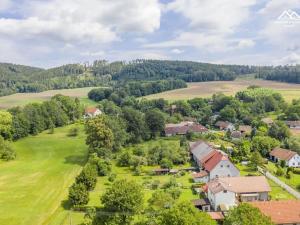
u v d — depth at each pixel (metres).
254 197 91.12
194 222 54.44
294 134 163.88
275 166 122.50
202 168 117.25
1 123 159.00
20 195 97.56
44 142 160.62
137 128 154.25
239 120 197.62
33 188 103.06
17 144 159.12
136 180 108.06
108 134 128.25
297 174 113.12
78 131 180.00
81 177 97.12
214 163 107.94
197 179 106.56
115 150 140.75
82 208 85.56
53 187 103.50
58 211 85.25
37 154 142.00
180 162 126.50
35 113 178.50
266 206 74.81
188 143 147.25
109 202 71.81
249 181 93.75
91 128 129.62
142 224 70.25
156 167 121.19
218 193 85.00
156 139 163.38
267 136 149.12
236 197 89.75
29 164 128.62
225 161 106.44
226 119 197.38
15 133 164.75
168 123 189.50
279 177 109.50
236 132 165.75
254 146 135.38
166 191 93.31
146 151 132.62
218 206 84.94
